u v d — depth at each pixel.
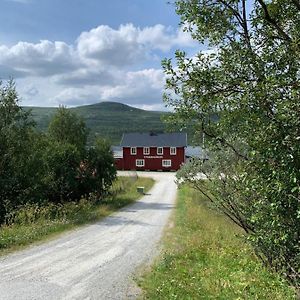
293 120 4.44
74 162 29.80
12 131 25.75
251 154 4.86
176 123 6.26
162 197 36.12
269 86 4.48
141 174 73.94
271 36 5.62
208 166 10.53
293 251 5.89
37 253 13.03
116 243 14.96
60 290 8.99
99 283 9.56
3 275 10.27
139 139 86.44
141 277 10.07
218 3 5.92
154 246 14.38
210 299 8.02
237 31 5.91
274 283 8.70
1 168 25.30
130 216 23.06
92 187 30.88
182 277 9.70
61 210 22.88
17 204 24.86
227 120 5.44
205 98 5.55
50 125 43.19
